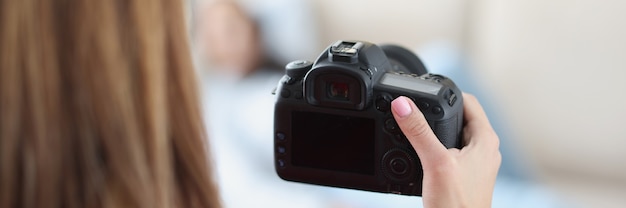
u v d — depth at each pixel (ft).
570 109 7.48
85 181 2.05
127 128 2.03
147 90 2.05
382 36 8.16
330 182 2.82
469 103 2.88
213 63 7.20
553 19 7.23
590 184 7.60
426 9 7.86
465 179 2.58
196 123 2.20
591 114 7.41
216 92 6.90
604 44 7.08
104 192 2.04
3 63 1.93
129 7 2.03
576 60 7.27
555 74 7.41
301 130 2.79
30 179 2.01
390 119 2.68
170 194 2.17
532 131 7.72
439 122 2.63
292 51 7.66
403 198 4.64
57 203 2.04
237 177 6.03
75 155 2.04
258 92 6.89
